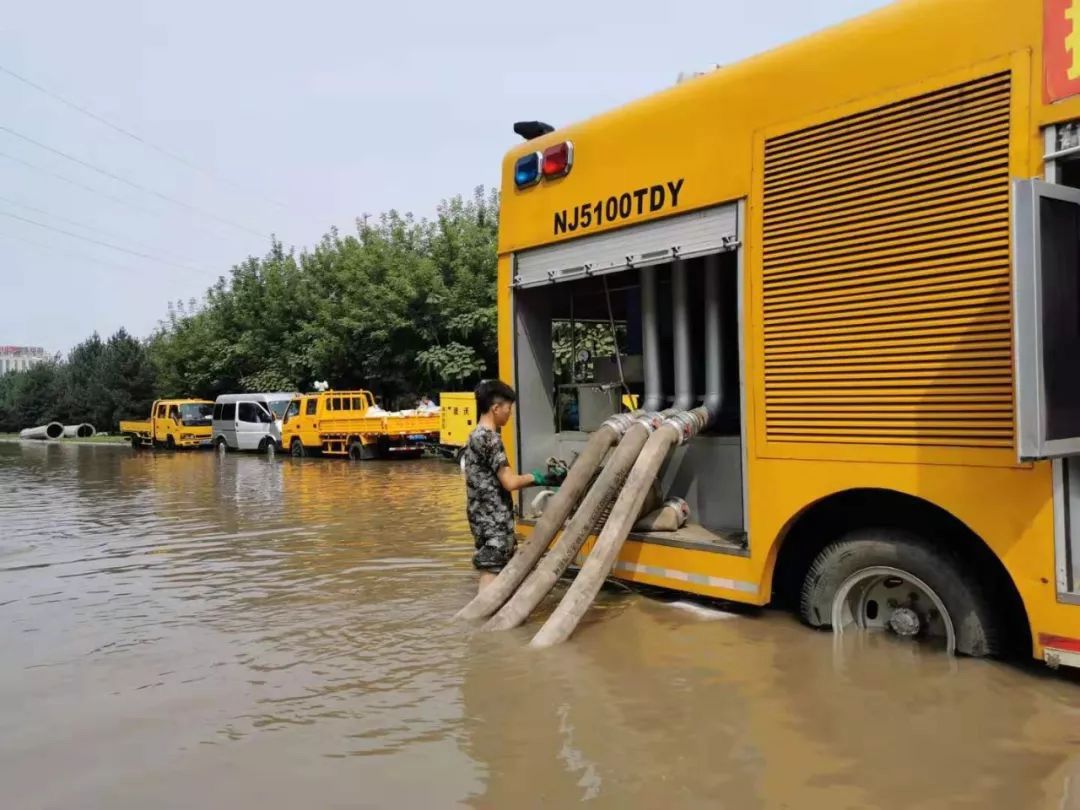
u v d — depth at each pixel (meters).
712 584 5.10
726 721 3.74
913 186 4.08
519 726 3.82
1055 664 3.62
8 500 15.35
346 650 5.17
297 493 15.30
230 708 4.26
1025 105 3.67
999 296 3.75
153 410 36.16
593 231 5.97
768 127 4.79
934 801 2.98
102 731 4.02
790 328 4.63
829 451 4.42
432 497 14.17
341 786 3.34
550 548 5.91
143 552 9.29
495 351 27.91
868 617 4.67
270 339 37.09
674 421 5.43
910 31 4.12
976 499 3.84
